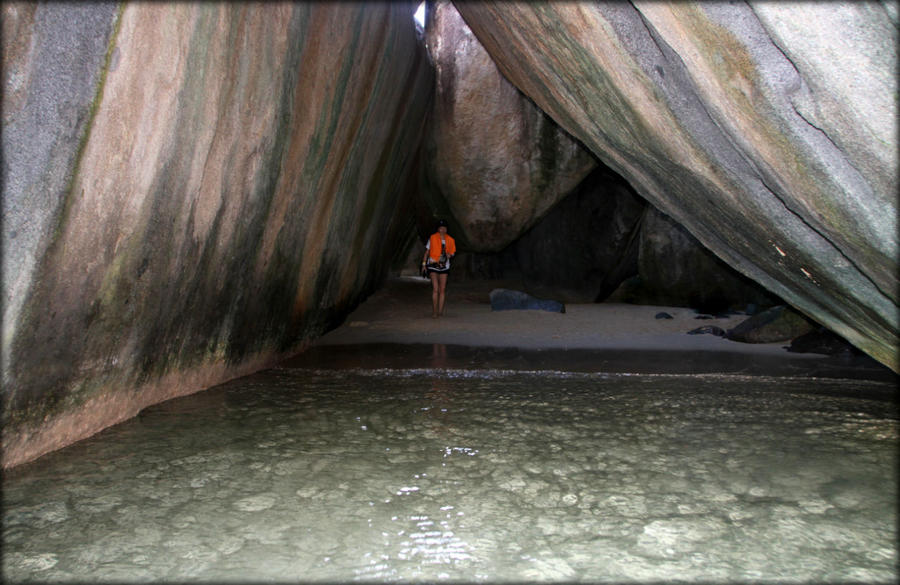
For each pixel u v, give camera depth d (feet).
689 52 10.52
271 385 20.79
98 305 13.83
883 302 12.98
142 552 9.51
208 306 19.02
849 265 12.91
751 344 29.45
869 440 14.88
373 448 14.39
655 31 10.87
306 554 9.48
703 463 13.44
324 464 13.33
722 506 11.25
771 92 9.84
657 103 13.23
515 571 9.02
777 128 10.39
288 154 21.50
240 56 16.81
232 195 18.56
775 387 20.71
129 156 13.20
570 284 53.57
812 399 18.99
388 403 18.47
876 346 15.56
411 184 48.39
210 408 17.63
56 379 13.26
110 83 11.91
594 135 19.62
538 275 56.49
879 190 9.86
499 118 47.11
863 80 8.46
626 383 21.39
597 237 51.21
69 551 9.52
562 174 47.52
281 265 23.70
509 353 27.20
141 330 15.90
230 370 21.42
